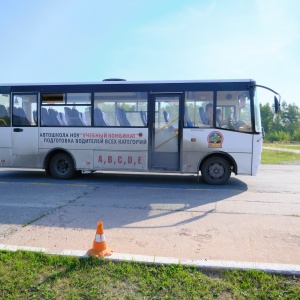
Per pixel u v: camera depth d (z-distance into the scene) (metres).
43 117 10.20
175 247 4.48
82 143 9.98
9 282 3.35
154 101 9.55
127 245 4.54
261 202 7.36
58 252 4.05
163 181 10.31
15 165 10.44
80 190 8.70
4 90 10.37
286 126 87.94
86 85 9.91
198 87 9.33
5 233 5.05
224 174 9.52
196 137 9.34
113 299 3.06
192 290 3.20
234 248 4.44
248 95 9.12
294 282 3.36
